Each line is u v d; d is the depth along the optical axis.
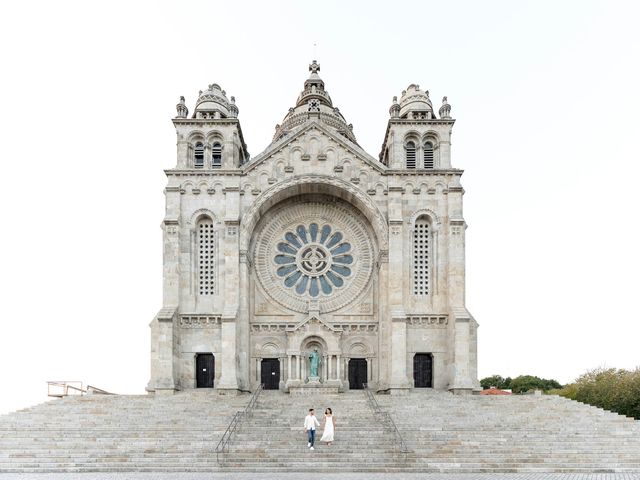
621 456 31.05
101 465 29.34
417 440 32.88
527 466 29.70
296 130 53.84
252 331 53.19
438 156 54.59
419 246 53.00
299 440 32.53
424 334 51.25
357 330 53.38
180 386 49.88
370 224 54.78
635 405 48.19
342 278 55.00
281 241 55.66
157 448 31.48
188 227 52.28
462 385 48.22
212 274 52.44
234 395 47.31
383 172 53.28
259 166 53.38
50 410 39.09
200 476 26.77
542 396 43.16
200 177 53.03
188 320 51.06
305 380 50.66
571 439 33.31
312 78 76.06
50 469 29.02
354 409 39.59
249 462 29.67
